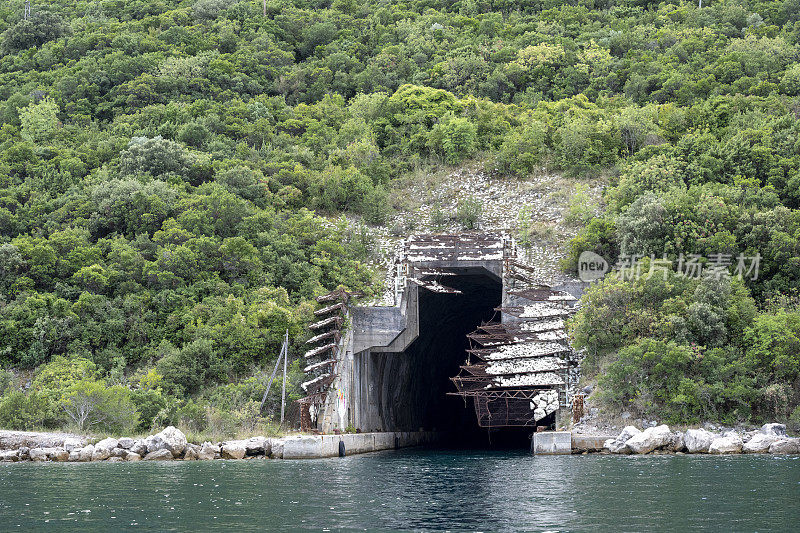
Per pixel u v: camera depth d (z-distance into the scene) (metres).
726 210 81.44
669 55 137.88
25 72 145.25
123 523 34.16
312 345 78.06
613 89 135.75
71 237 88.19
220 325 78.69
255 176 103.75
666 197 85.56
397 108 127.25
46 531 32.56
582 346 74.12
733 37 148.50
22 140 118.06
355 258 92.56
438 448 89.06
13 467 56.25
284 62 148.50
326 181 105.06
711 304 71.19
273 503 39.31
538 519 34.66
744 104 111.50
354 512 36.78
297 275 86.38
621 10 165.50
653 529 32.19
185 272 84.81
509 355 76.75
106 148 112.00
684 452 62.97
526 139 112.00
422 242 87.44
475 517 35.34
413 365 96.38
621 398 69.00
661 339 69.50
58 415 67.94
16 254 85.00
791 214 80.38
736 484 43.94
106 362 77.62
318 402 72.62
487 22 156.00
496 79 137.88
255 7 170.00
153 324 80.81
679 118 109.44
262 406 72.50
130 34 148.12
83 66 138.38
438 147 118.19
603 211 96.31
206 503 39.31
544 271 88.12
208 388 75.25
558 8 165.25
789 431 65.81
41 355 77.50
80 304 80.50
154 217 92.81
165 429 63.91
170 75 134.25
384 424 86.62
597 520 34.19
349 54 153.38
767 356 68.06
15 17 166.25
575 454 64.62
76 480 48.12
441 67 141.88
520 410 97.88
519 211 101.50
